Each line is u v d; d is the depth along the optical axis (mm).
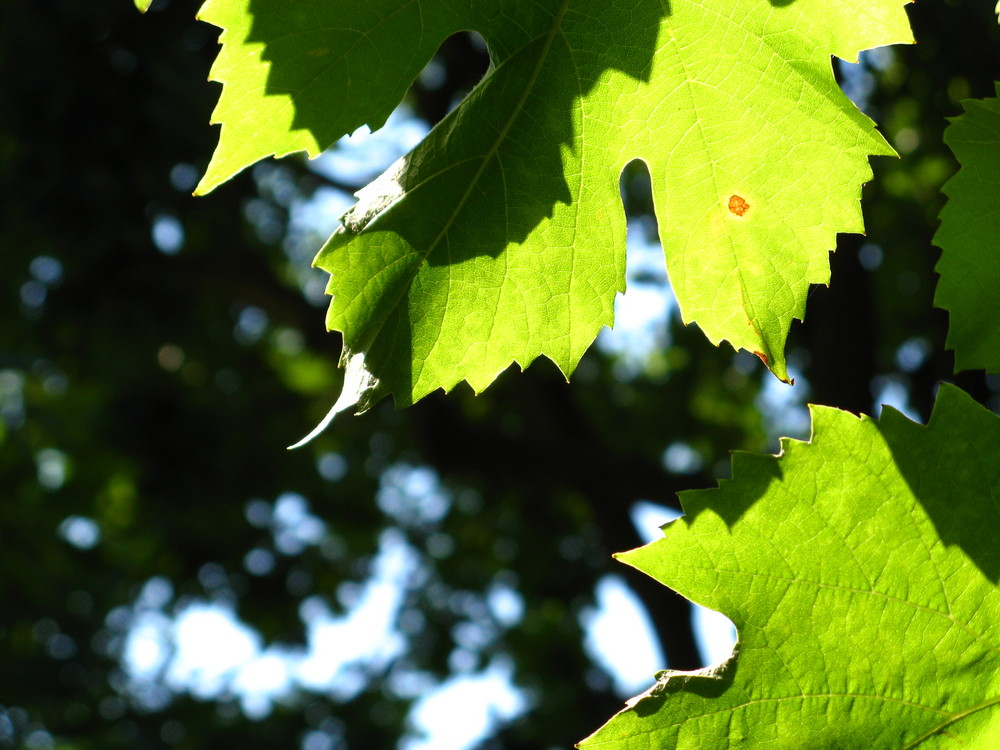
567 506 11609
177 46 7293
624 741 1232
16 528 9266
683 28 1260
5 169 7426
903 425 1219
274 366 12164
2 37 7020
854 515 1214
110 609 9594
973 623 1226
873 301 7672
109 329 9156
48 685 8758
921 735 1252
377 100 1219
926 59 5410
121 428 10164
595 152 1290
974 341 1239
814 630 1225
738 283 1295
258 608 11094
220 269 9523
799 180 1258
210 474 10578
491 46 1278
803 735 1238
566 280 1302
